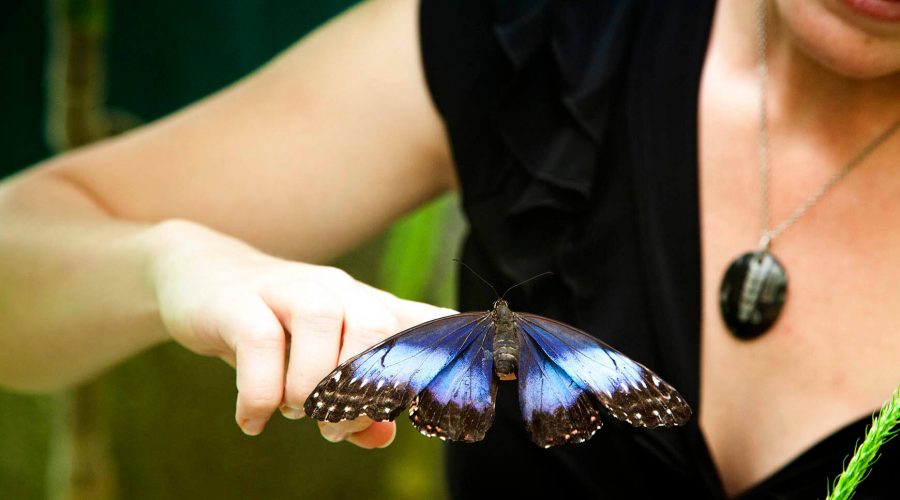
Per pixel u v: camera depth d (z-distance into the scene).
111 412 3.46
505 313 1.52
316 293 1.49
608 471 1.63
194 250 1.55
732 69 1.64
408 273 2.53
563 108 1.65
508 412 1.64
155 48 2.81
